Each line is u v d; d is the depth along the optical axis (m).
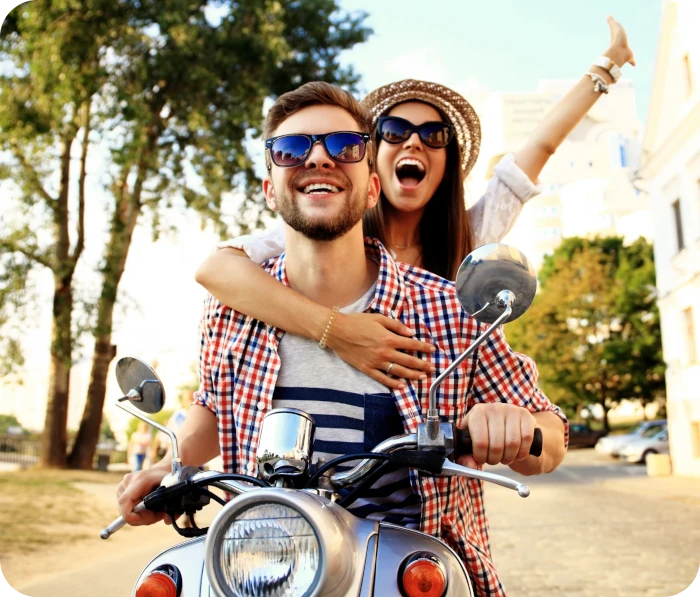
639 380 33.16
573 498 13.61
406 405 1.63
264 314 1.75
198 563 1.39
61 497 11.32
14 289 15.79
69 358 16.56
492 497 13.68
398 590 1.25
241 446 1.73
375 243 1.89
